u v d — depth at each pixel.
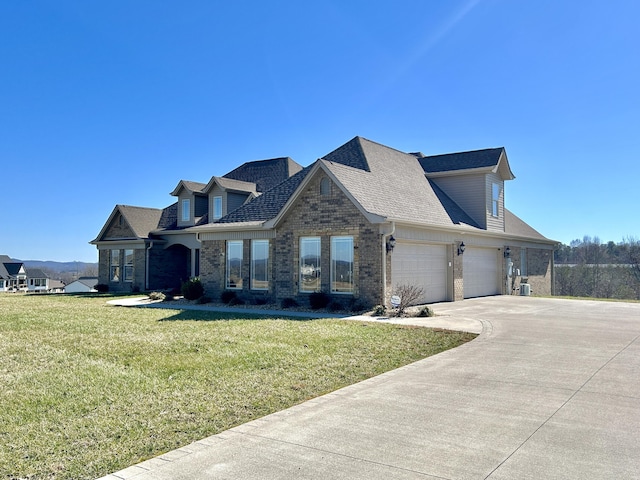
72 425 6.00
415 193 21.48
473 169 24.02
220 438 5.55
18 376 8.28
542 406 6.53
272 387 7.61
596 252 54.62
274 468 4.72
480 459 4.85
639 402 6.68
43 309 18.89
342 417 6.19
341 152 22.28
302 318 15.54
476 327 13.30
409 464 4.76
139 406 6.70
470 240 22.77
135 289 29.59
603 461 4.79
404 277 18.50
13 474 4.70
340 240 18.08
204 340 11.41
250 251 20.88
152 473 4.67
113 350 10.41
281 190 22.34
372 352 10.22
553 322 14.34
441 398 6.95
